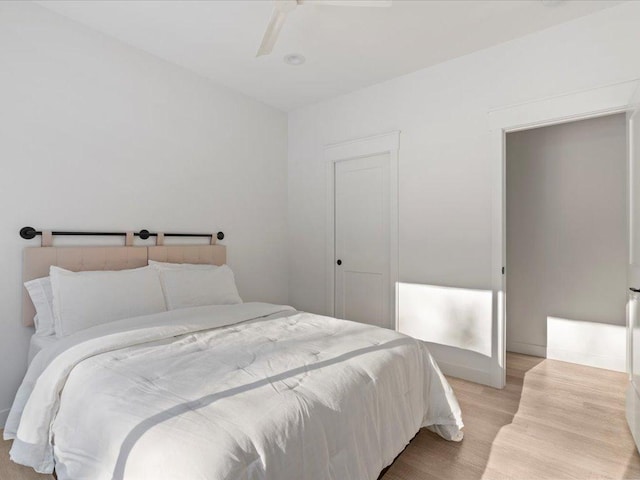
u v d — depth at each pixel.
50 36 2.21
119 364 1.42
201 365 1.42
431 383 1.90
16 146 2.08
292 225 4.01
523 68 2.50
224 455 0.89
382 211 3.33
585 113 2.27
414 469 1.66
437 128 2.91
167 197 2.87
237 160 3.46
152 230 2.77
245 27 2.39
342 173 3.62
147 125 2.73
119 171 2.56
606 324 3.02
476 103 2.71
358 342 1.76
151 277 2.37
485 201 2.66
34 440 1.35
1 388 2.03
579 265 3.15
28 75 2.12
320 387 1.27
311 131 3.81
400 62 2.87
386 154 3.30
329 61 2.86
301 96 3.58
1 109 2.02
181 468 0.86
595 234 3.08
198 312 2.17
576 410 2.23
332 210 3.66
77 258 2.28
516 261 3.46
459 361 2.79
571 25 2.32
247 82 3.25
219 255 3.19
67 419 1.26
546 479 1.58
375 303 3.38
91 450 1.09
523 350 3.43
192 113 3.05
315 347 1.66
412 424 1.65
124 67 2.59
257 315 2.26
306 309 3.88
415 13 2.23
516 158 3.46
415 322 3.04
